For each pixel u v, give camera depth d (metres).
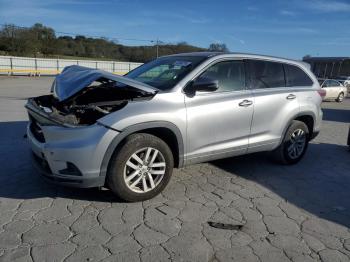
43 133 3.74
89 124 3.73
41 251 3.01
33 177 4.60
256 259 3.05
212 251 3.13
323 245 3.33
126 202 4.00
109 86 4.45
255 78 5.02
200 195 4.34
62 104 4.13
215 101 4.44
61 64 44.53
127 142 3.76
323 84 21.67
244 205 4.12
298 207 4.16
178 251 3.10
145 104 3.88
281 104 5.25
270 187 4.75
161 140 4.00
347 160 6.39
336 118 13.22
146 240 3.25
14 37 53.00
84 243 3.15
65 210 3.75
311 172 5.52
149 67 5.12
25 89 20.47
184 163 4.32
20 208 3.76
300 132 5.72
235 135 4.71
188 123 4.17
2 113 10.11
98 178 3.69
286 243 3.33
